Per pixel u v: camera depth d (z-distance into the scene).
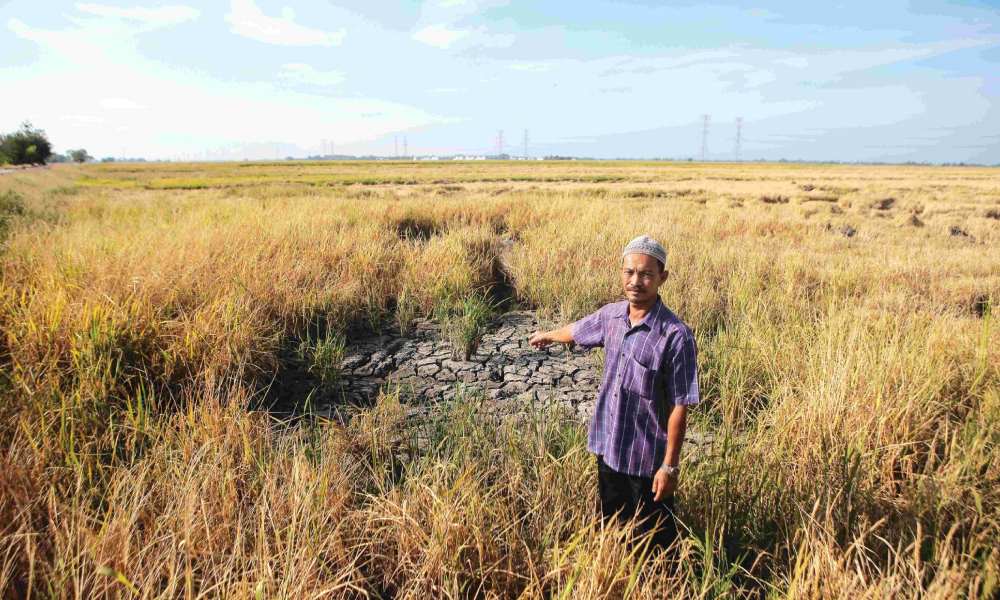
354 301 6.75
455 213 13.80
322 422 3.94
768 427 3.85
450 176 53.50
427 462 2.98
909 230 14.84
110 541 2.08
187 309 5.22
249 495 2.63
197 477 2.53
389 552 2.41
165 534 2.21
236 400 3.67
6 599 1.87
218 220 10.27
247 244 7.62
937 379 3.83
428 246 9.22
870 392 3.53
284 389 4.63
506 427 3.62
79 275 5.55
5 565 1.87
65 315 4.39
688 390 2.18
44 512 2.36
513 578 2.25
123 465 2.72
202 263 6.36
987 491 2.75
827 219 16.20
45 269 5.78
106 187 35.44
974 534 2.36
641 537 2.30
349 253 8.34
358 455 3.44
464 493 2.51
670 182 44.44
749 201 23.56
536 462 3.03
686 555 2.19
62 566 1.89
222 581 1.88
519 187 34.34
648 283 2.23
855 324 4.75
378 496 2.82
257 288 6.02
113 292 5.09
